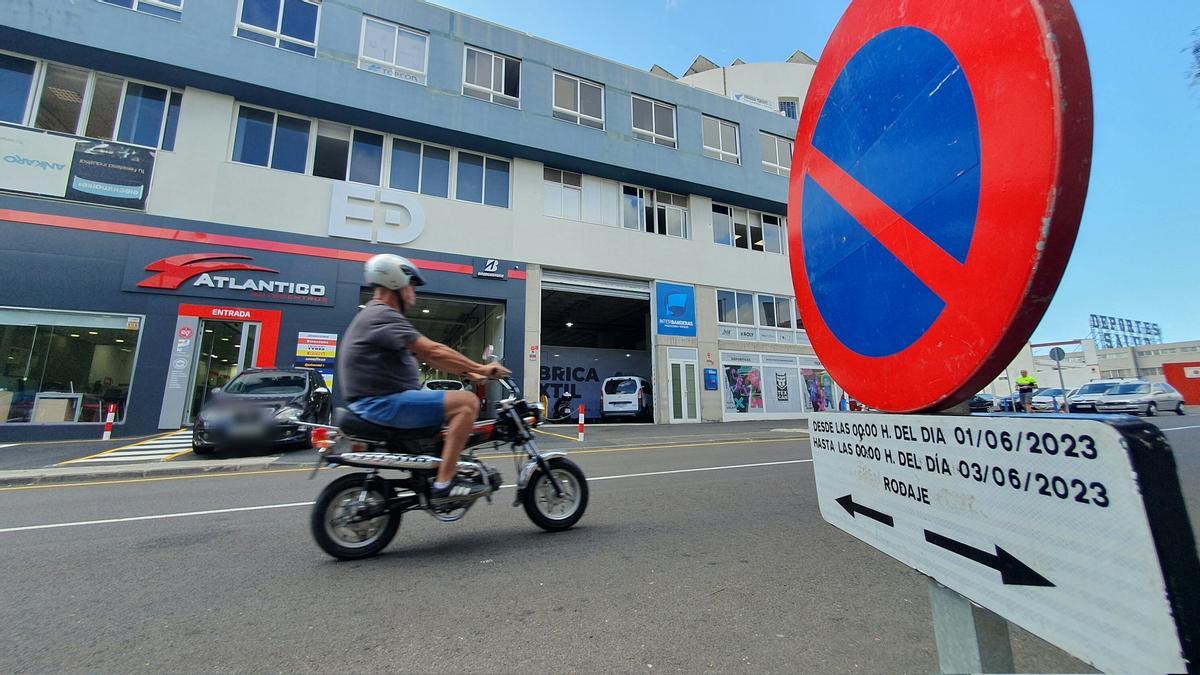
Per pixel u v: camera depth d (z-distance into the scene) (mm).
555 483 4160
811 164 1263
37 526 4344
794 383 19297
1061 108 633
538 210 15922
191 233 11883
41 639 2395
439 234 14438
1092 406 18000
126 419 10898
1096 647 600
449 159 15156
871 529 1095
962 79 804
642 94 17812
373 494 3455
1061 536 657
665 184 17984
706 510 4746
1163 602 517
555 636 2404
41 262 10750
